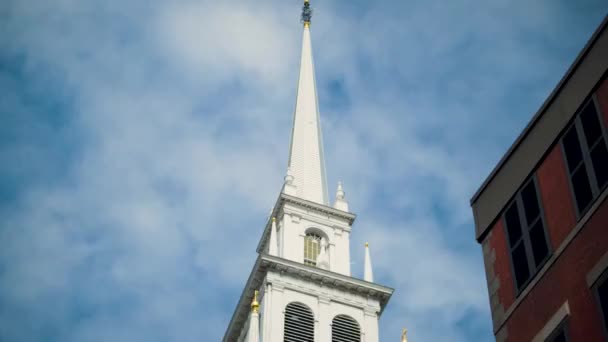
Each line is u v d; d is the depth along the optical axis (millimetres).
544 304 33656
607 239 31781
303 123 104375
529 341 33781
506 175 38156
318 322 82062
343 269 88938
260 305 83562
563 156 35125
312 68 114125
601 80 34250
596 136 33781
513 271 35844
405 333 78812
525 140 37562
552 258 33906
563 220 34094
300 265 84688
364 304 85125
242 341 84750
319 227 91875
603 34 34719
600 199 32531
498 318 35812
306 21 121688
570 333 31859
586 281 31953
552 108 36438
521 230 36219
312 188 96938
